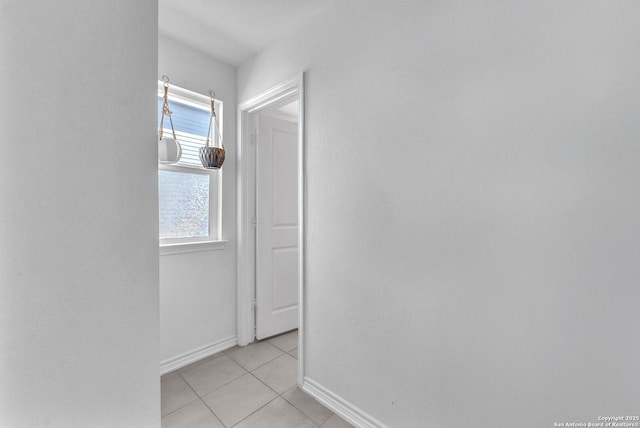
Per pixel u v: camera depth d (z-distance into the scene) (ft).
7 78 1.27
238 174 7.97
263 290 8.38
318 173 5.72
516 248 3.41
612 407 2.88
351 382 5.19
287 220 8.96
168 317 6.77
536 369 3.30
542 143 3.22
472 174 3.74
